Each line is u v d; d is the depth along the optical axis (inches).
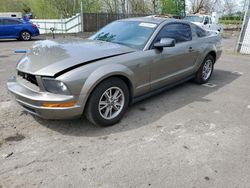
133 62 140.4
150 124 141.9
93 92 124.5
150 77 155.9
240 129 139.2
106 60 130.1
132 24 173.9
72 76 115.0
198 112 160.7
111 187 92.6
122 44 156.6
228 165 106.8
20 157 108.4
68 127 135.4
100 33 178.2
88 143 120.9
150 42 154.6
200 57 205.3
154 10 1155.3
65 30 849.5
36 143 119.6
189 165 106.0
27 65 125.4
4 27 543.2
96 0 1213.7
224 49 469.1
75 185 93.0
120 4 1184.8
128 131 133.3
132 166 104.6
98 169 102.2
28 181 94.3
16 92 125.0
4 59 316.2
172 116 153.3
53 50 134.7
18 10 1615.4
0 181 93.6
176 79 184.7
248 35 413.7
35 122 139.5
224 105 174.1
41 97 115.3
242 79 246.7
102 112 134.4
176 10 1093.8
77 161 107.0
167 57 164.9
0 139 121.7
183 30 189.2
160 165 105.6
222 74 266.7
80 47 139.1
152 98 183.6
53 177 96.8
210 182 96.3
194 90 206.4
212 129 138.1
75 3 1211.2
